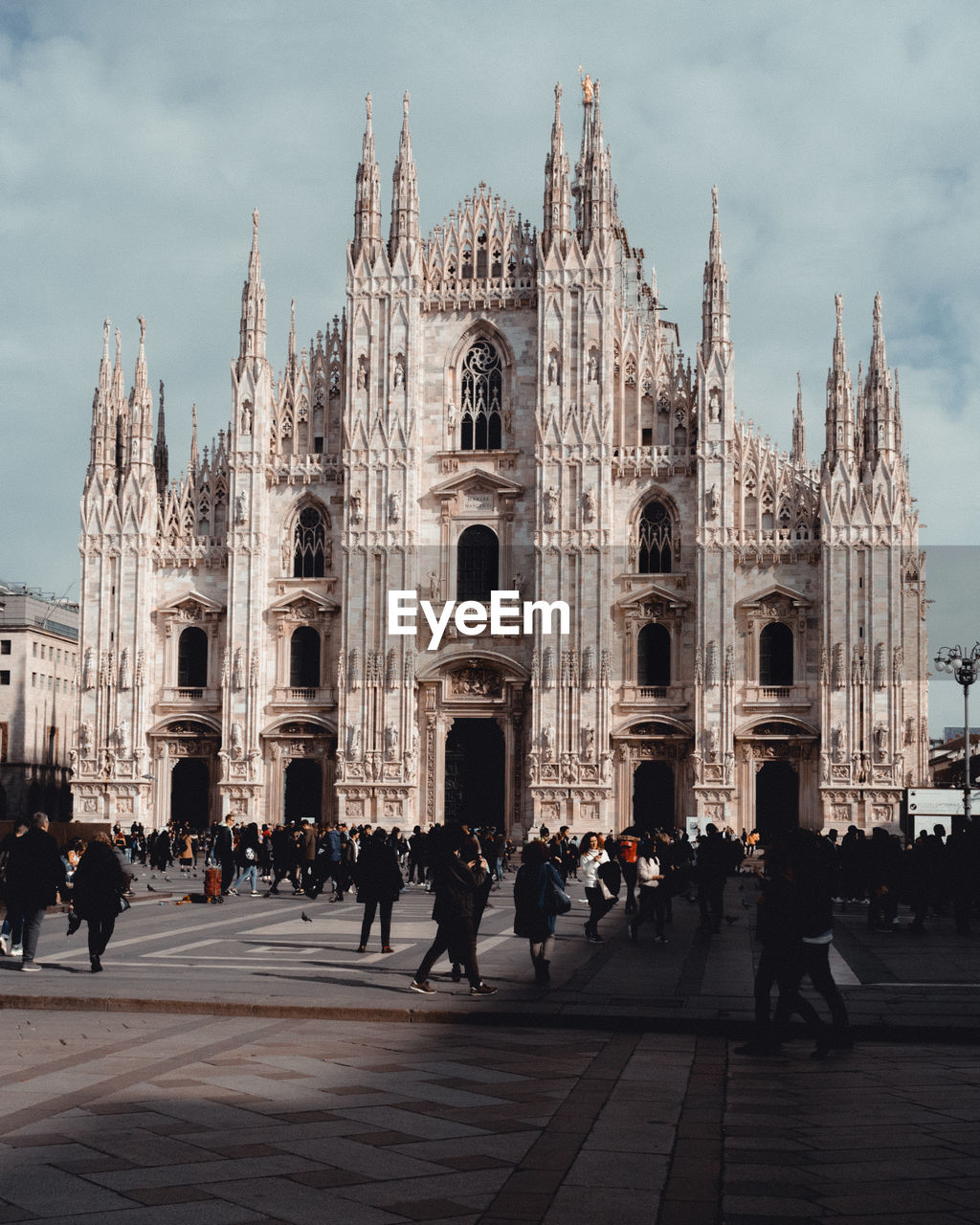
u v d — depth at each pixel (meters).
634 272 121.19
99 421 100.88
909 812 73.62
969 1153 16.53
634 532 94.69
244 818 96.00
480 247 99.12
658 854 50.62
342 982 31.14
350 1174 15.29
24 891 32.81
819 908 23.50
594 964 35.94
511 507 95.94
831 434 92.50
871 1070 22.02
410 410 96.56
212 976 32.00
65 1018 26.47
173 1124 17.36
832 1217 14.02
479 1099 19.25
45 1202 14.10
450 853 29.81
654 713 92.88
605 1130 17.48
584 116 96.75
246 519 97.81
